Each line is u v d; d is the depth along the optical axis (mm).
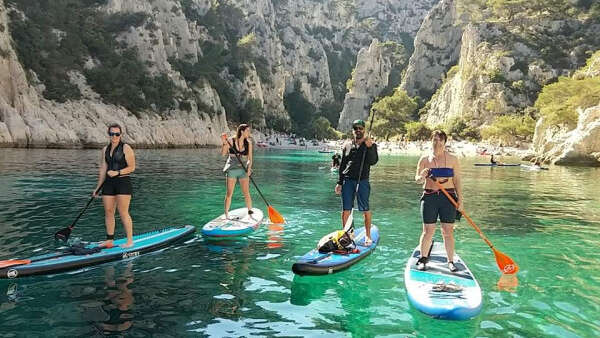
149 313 5074
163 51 86688
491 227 10648
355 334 4680
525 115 92750
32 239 8227
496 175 28219
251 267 7000
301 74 169125
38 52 60656
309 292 5934
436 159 6383
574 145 40250
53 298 5473
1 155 32594
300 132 140125
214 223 9469
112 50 77312
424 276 6188
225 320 4953
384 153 67750
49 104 56750
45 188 15328
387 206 13664
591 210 13469
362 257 7457
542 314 5289
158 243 7953
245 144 10039
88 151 44844
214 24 121250
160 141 72188
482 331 4809
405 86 151625
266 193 16219
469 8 145500
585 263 7500
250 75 119312
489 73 106750
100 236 8617
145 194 14922
